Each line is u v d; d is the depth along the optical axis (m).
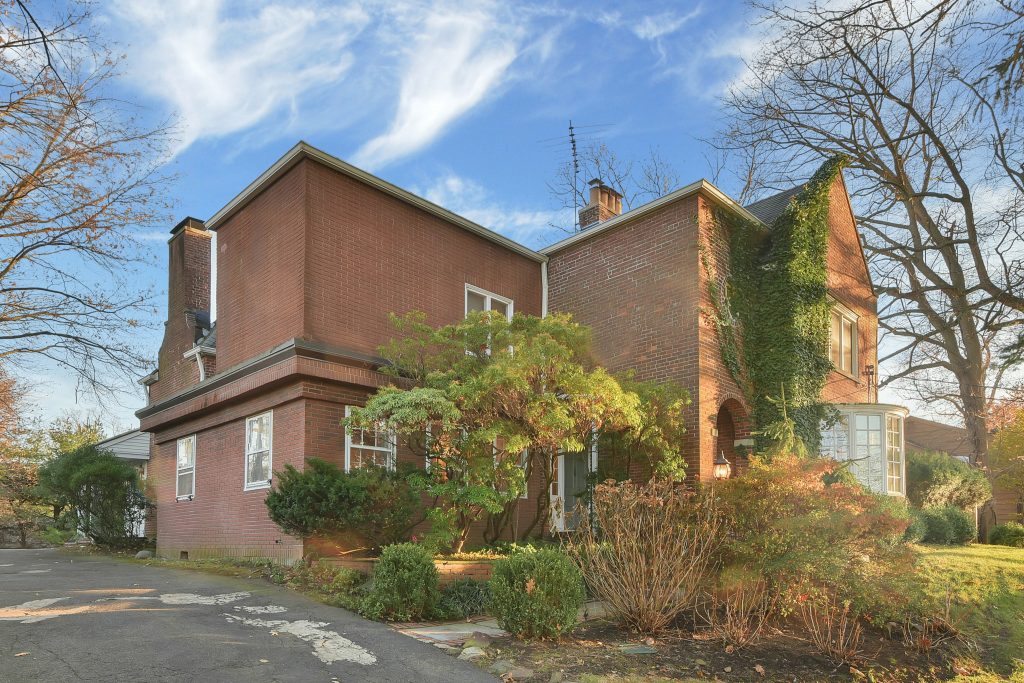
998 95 10.55
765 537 8.77
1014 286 18.19
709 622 8.68
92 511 18.66
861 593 8.52
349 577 9.52
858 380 19.22
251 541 12.75
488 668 6.60
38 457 30.00
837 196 19.61
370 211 13.68
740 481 9.42
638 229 15.62
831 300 16.97
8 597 8.89
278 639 7.05
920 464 20.12
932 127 21.11
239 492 13.34
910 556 8.97
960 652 8.02
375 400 10.40
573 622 7.88
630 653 7.42
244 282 14.17
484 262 16.00
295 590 9.74
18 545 28.56
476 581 9.62
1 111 13.22
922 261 24.06
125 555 16.83
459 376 11.47
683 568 8.66
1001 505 27.31
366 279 13.34
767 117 23.19
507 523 13.09
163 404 16.09
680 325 14.41
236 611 8.25
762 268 15.95
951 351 23.75
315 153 12.71
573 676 6.50
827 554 8.49
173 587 9.88
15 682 5.46
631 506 8.81
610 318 15.84
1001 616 9.48
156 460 17.64
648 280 15.22
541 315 17.20
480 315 11.83
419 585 8.47
